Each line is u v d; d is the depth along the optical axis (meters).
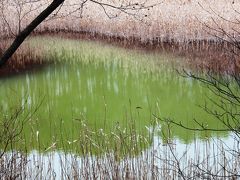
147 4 19.44
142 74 11.98
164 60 13.41
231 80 9.42
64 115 8.96
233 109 8.44
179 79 11.24
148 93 10.35
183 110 9.03
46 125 8.30
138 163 5.68
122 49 15.38
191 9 18.05
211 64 11.58
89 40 16.89
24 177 5.51
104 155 6.00
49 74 12.09
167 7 18.53
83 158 6.30
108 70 12.58
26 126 8.06
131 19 16.94
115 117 8.80
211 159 6.16
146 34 16.12
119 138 6.19
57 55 14.23
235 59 10.27
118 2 19.55
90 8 19.16
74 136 7.62
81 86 11.04
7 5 16.36
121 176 5.58
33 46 15.33
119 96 10.23
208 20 16.09
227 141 7.00
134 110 9.19
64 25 18.25
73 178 5.68
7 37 15.38
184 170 5.77
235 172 5.16
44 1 19.72
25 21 17.39
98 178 5.65
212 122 8.14
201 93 9.99
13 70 12.20
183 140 7.23
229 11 17.23
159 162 6.13
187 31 15.38
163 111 9.05
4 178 5.24
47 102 9.77
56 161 6.50
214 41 14.55
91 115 8.95
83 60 13.73
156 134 7.52
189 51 14.05
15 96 10.19
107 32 17.36
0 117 8.12
